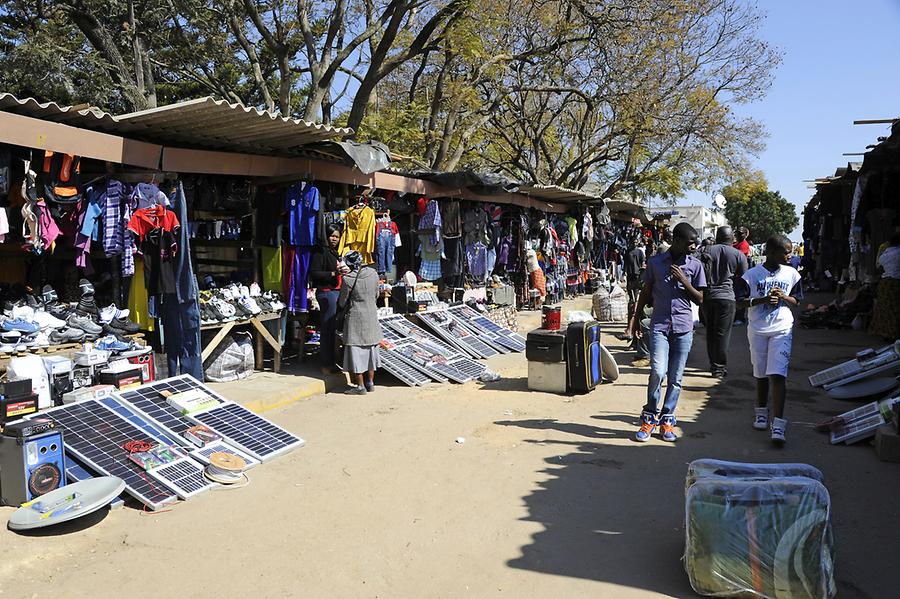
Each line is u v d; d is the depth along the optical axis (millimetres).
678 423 6637
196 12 18375
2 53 17172
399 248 12344
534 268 15953
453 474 5262
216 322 7742
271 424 6199
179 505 4691
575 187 27312
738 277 8852
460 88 19500
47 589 3559
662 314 6121
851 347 11133
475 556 3881
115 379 6238
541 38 22125
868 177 11844
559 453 5734
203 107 6191
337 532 4234
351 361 7996
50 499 4410
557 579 3596
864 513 4371
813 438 6055
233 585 3594
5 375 5840
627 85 22891
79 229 6805
